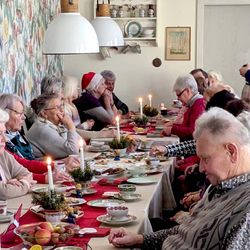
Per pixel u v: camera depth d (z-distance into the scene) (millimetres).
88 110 6875
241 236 2004
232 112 3324
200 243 2168
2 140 3258
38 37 7207
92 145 5012
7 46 5762
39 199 2795
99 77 7223
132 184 3604
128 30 8617
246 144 2252
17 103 4207
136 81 8719
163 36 8633
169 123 6348
